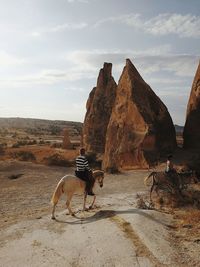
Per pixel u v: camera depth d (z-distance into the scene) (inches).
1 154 1758.1
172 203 621.9
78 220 526.9
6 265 375.6
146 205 619.5
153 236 435.2
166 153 1181.1
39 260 383.9
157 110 1283.2
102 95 1817.2
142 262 370.3
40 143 2940.5
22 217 585.3
